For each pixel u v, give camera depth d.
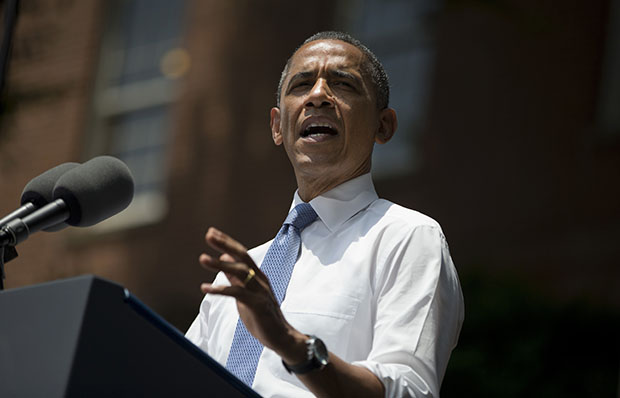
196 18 30.94
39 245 30.14
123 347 4.75
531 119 25.09
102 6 32.06
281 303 7.00
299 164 7.73
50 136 30.78
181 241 29.08
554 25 25.42
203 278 28.47
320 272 7.09
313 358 5.58
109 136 31.16
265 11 29.92
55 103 30.92
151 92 31.08
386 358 6.31
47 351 4.63
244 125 29.36
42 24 22.09
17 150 29.81
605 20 25.05
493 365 19.61
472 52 26.30
